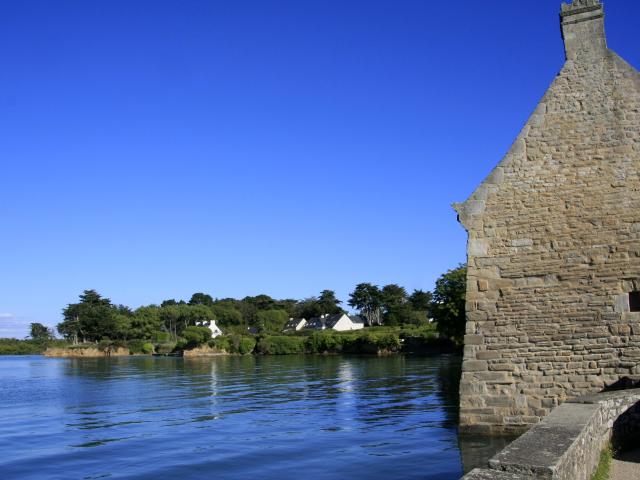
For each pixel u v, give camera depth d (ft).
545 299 41.63
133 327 388.98
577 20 45.50
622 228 41.11
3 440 55.52
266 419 63.62
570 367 40.11
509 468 19.16
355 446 45.88
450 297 122.72
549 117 44.42
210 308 440.45
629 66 43.60
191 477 38.22
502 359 41.47
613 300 40.27
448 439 46.26
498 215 43.86
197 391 100.73
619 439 32.78
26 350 456.45
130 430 59.62
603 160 42.52
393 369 138.10
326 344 260.01
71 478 39.50
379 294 419.74
